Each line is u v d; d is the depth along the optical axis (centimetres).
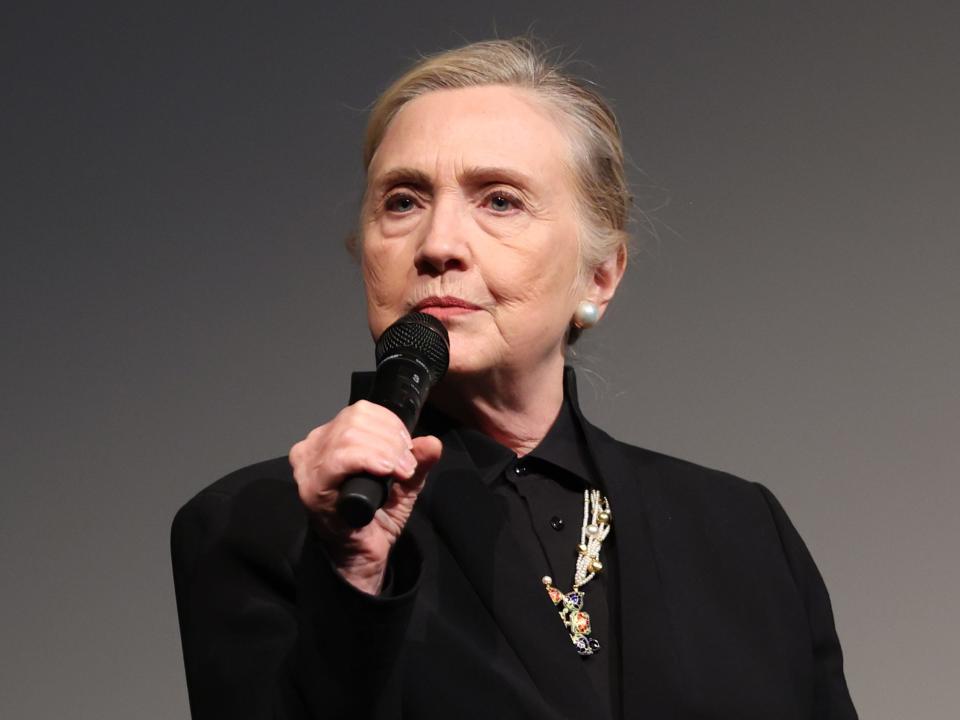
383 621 375
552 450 543
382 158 529
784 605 559
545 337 523
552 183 527
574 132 545
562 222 528
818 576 598
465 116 527
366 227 532
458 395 536
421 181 518
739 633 536
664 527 555
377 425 353
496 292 508
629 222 588
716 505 583
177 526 519
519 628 477
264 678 446
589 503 539
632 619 502
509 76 550
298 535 486
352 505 339
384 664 382
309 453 365
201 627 479
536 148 527
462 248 503
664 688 491
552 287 521
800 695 536
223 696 452
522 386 531
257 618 466
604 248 557
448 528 496
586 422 559
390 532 387
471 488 507
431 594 480
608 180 562
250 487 514
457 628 473
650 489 569
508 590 484
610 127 568
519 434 546
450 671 459
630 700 486
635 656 494
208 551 496
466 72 546
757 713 511
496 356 509
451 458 521
